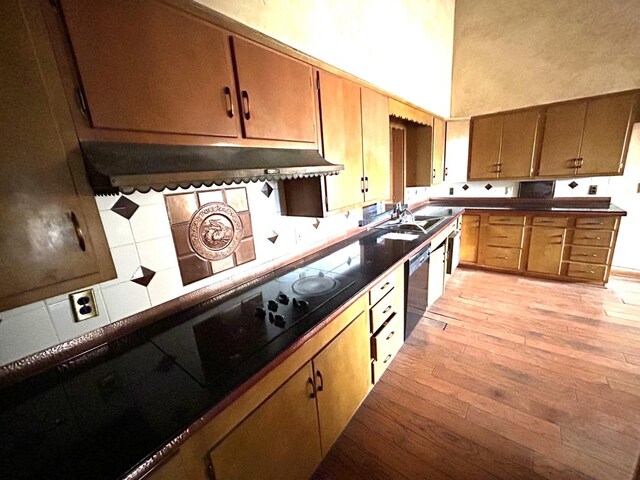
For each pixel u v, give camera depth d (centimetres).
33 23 67
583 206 339
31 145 68
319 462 132
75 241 77
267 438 101
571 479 132
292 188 178
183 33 95
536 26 315
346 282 160
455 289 336
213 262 147
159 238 126
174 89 95
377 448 153
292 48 137
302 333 112
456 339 241
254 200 165
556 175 332
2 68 63
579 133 311
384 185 228
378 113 213
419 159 342
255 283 166
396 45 249
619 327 244
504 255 369
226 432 87
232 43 111
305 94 147
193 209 136
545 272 347
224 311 135
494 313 279
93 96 77
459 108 378
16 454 70
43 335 99
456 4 353
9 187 65
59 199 73
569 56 304
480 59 352
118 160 79
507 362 211
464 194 418
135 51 84
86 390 90
